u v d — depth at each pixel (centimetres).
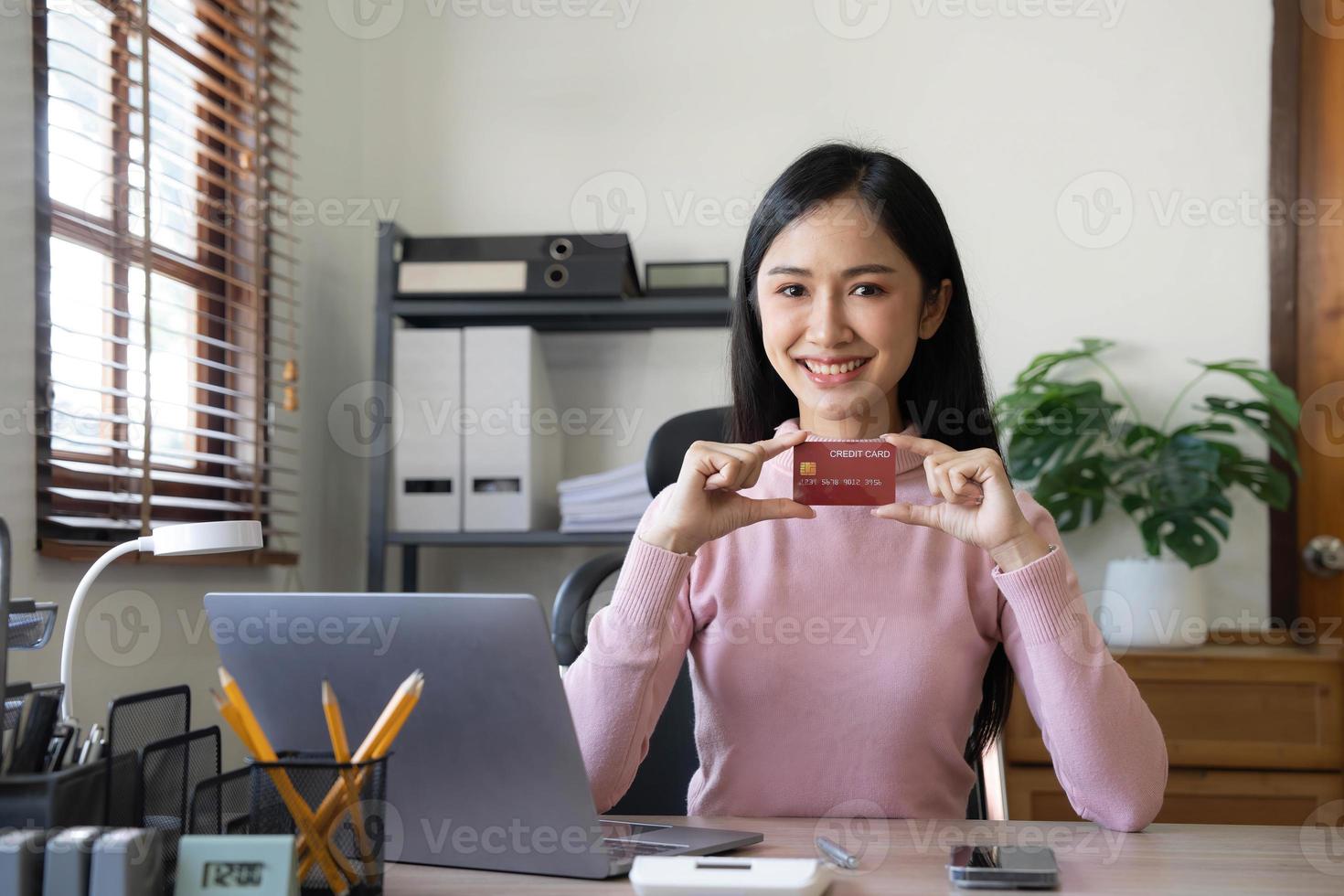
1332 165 258
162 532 108
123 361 185
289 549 240
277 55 237
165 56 202
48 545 159
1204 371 263
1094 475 250
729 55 278
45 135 162
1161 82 267
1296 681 230
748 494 133
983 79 271
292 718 90
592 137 279
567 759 83
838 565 126
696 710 129
